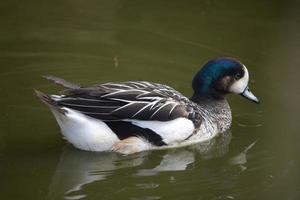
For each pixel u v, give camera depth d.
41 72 14.52
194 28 16.61
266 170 11.58
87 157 11.84
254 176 11.38
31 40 15.73
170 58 15.26
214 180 11.27
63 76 14.40
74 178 11.21
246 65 15.11
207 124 12.55
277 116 13.39
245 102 14.06
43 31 16.17
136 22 16.81
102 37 16.09
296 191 10.84
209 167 11.75
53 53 15.26
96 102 11.55
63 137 12.30
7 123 12.67
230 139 12.71
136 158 12.02
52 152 11.86
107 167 11.66
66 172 11.35
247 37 16.27
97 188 10.94
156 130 11.93
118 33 16.30
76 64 14.90
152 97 11.95
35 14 16.94
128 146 11.86
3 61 14.82
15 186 10.84
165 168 11.70
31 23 16.50
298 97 13.99
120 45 15.77
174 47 15.73
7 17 16.69
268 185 11.06
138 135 11.87
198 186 11.06
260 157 12.02
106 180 11.22
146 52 15.49
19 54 15.13
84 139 11.59
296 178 11.24
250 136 12.77
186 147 12.42
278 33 16.44
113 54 15.36
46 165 11.48
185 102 12.42
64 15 16.97
